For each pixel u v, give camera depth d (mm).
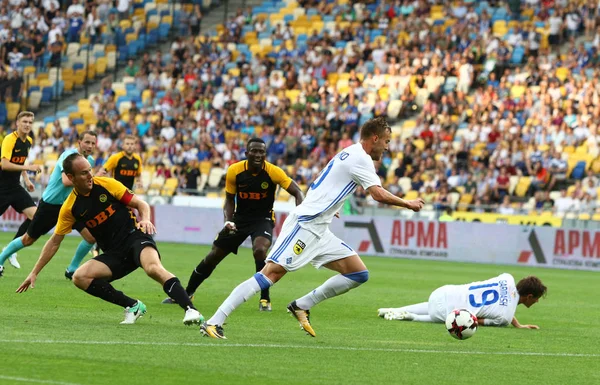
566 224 52250
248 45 75750
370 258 53906
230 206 25672
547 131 60281
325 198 18906
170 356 16484
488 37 68375
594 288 39406
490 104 62594
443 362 17531
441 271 45406
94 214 20047
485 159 59125
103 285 20250
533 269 49938
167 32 80125
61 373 14391
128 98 74375
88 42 80000
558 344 21156
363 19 74375
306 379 15016
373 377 15523
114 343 17594
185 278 34719
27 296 25766
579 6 69375
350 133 64688
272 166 25656
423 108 64750
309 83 68500
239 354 17141
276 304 27422
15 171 32375
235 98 70688
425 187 58750
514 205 56375
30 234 30109
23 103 76125
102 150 69312
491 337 21734
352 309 27047
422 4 72500
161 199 61375
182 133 68188
